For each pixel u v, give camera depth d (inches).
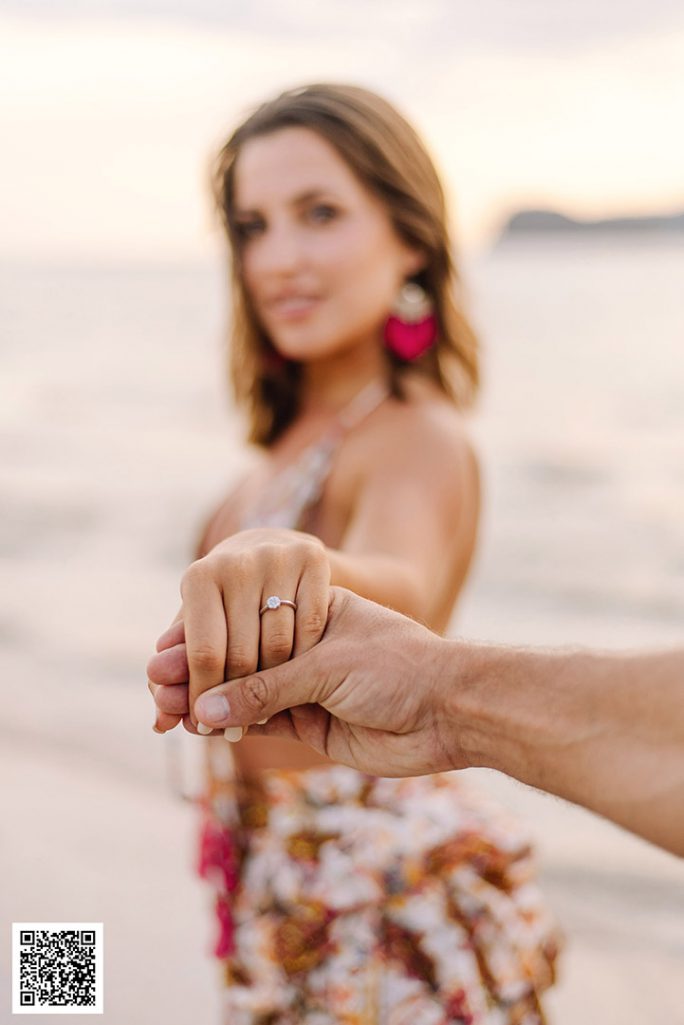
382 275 78.3
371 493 72.5
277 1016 69.3
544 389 823.7
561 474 538.9
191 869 147.3
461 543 74.5
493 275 2738.7
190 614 43.3
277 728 45.4
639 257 3907.5
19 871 147.2
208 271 2972.4
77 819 167.2
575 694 37.6
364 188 77.5
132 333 1402.6
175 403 829.8
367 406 77.2
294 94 78.9
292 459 80.2
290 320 77.7
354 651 42.4
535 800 185.6
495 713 39.0
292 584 43.6
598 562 395.2
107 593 364.5
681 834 34.5
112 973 119.6
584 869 162.4
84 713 232.5
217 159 82.3
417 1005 66.7
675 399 755.4
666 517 451.5
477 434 649.6
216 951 72.3
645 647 38.0
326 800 70.2
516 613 350.3
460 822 70.1
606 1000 128.3
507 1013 67.7
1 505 513.7
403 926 67.7
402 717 41.4
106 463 619.5
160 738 213.5
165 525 476.1
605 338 1164.5
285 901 69.5
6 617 329.7
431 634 42.7
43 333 1393.9
